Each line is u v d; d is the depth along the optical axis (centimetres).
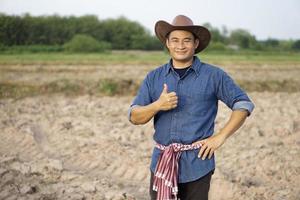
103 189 586
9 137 862
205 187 320
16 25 4466
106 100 1480
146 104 330
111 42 5178
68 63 2891
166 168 317
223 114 1098
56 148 799
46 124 977
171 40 320
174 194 316
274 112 1147
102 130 911
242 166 688
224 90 318
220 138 312
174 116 320
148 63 3017
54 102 1405
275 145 809
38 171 644
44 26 4678
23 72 2352
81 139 836
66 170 661
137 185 633
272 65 3141
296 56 4175
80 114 1134
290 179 639
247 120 1015
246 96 319
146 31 5375
